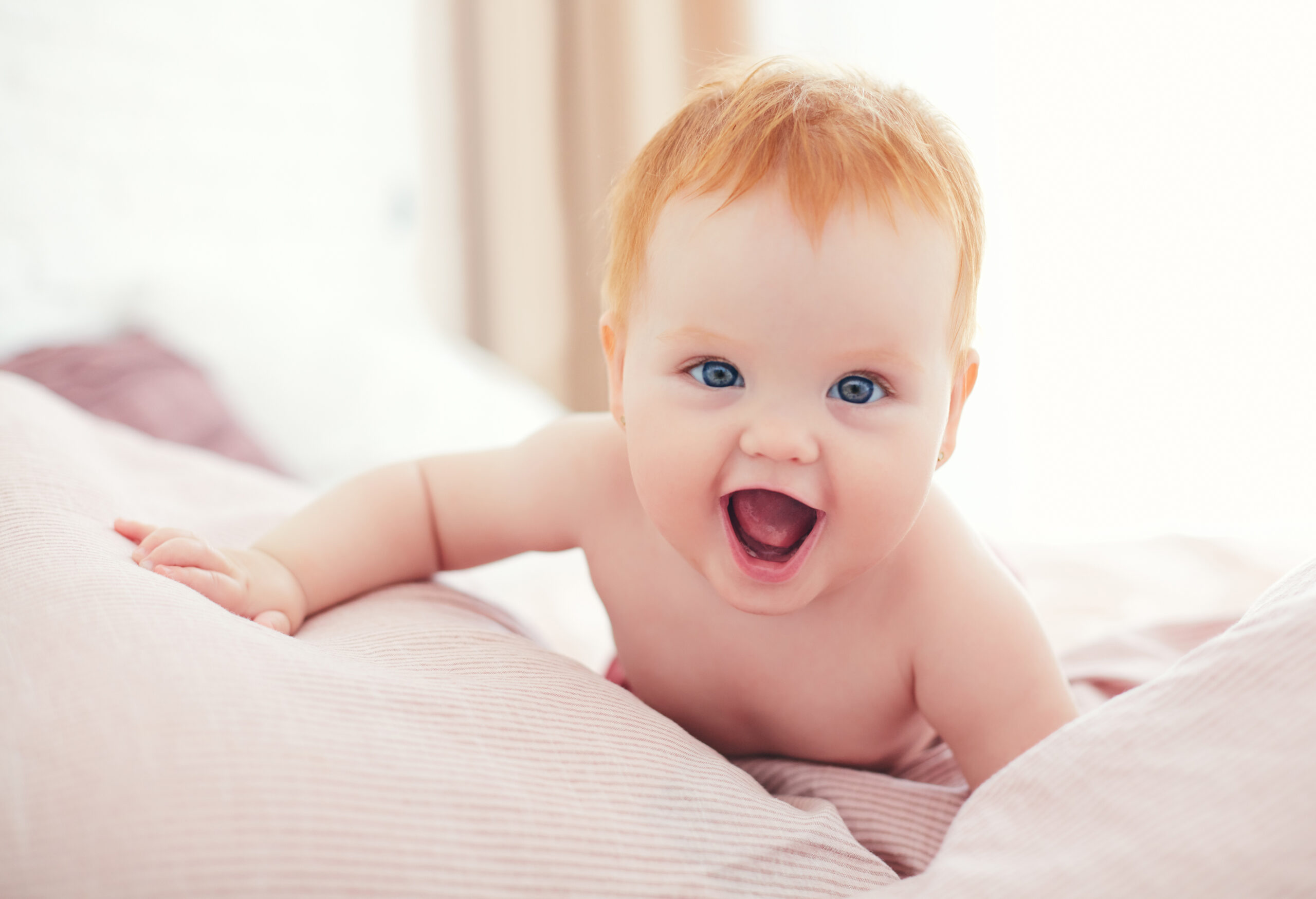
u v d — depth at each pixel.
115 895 0.38
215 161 2.10
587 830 0.47
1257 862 0.40
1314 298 2.04
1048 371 2.28
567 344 2.74
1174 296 2.15
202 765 0.42
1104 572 1.15
